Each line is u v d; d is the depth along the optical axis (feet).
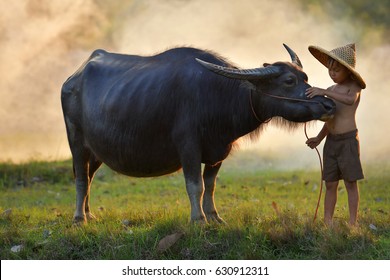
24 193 149.59
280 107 88.69
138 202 133.90
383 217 103.30
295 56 94.22
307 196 135.74
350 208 92.73
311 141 94.63
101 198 141.28
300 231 90.53
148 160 96.17
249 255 87.30
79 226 100.42
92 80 103.19
